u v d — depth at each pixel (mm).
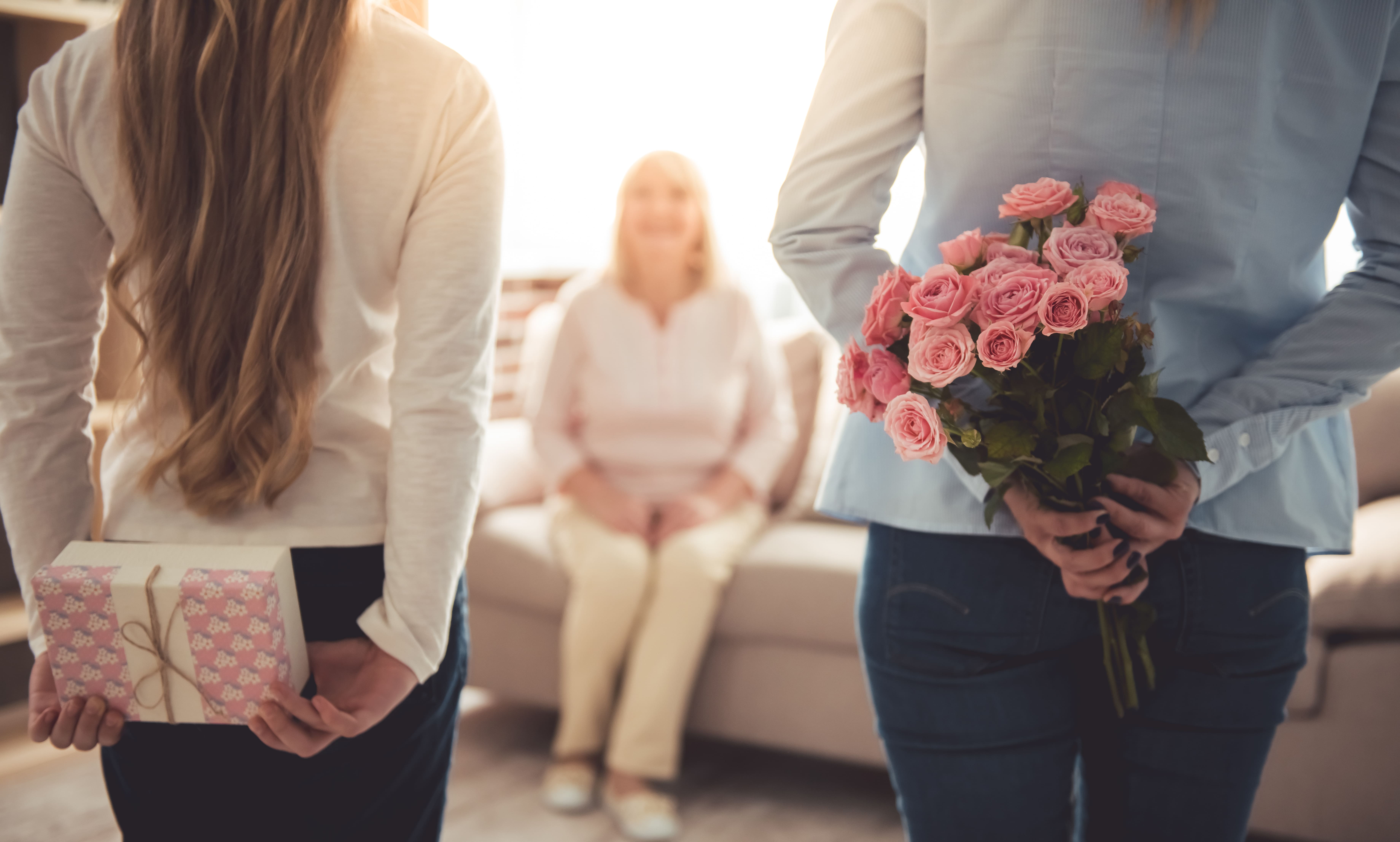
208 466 785
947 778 951
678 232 2240
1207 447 873
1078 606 907
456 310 805
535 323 2625
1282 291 908
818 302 941
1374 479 2014
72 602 755
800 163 936
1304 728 1718
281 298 771
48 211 798
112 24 803
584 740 2021
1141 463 863
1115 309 801
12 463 807
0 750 2080
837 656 1958
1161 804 949
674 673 1958
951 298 803
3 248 798
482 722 2363
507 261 3152
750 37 3139
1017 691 925
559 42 3348
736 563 2031
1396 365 881
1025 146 864
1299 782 1722
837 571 1956
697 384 2238
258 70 760
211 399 793
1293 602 924
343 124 778
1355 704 1678
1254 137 828
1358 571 1696
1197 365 912
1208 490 873
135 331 799
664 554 2021
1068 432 837
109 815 1908
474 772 2121
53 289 805
